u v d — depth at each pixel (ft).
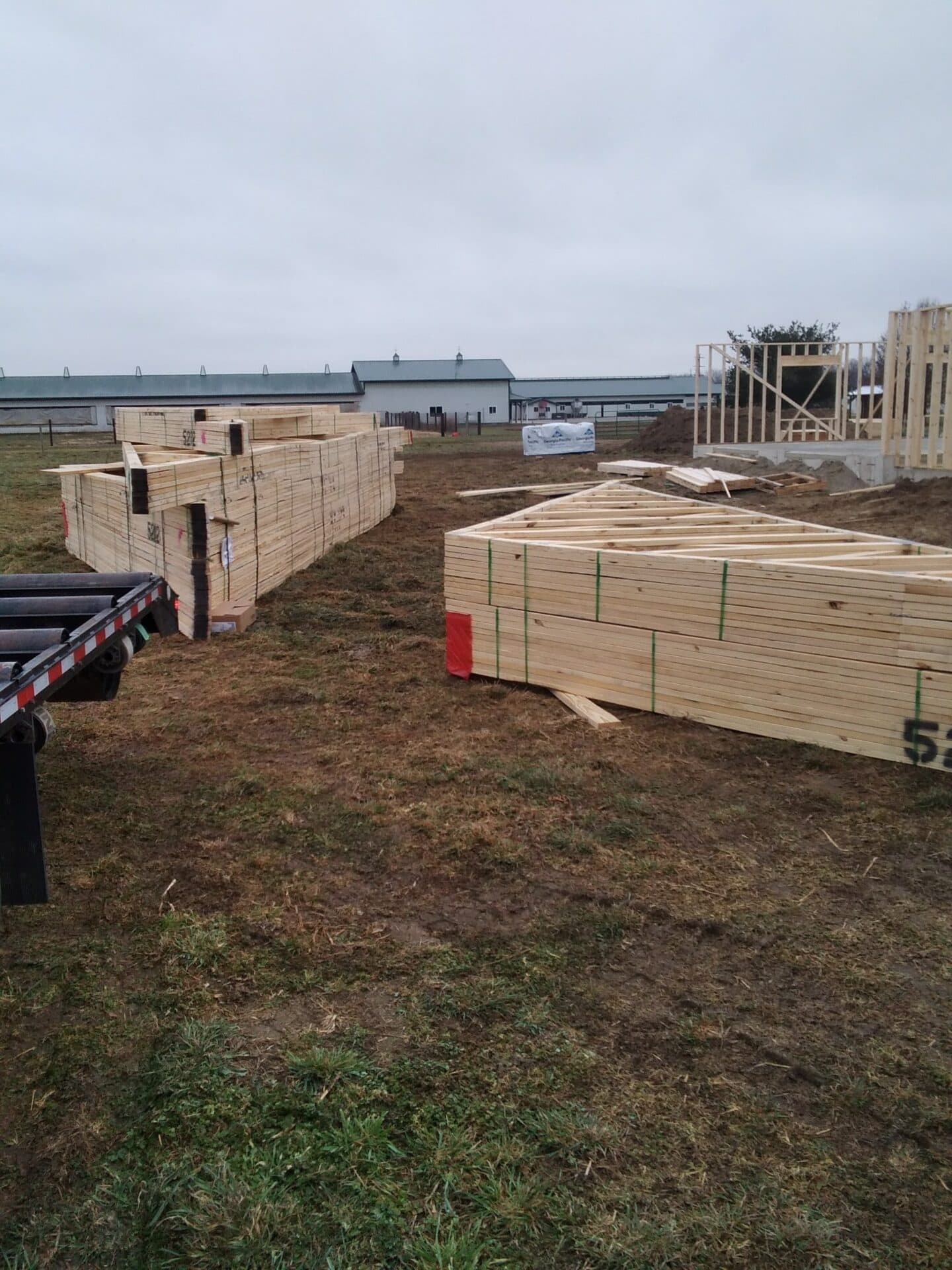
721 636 19.26
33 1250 7.75
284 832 15.24
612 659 20.99
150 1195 8.26
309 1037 10.23
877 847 14.61
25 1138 8.97
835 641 17.80
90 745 19.26
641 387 270.46
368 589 33.63
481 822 15.46
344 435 45.11
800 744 18.52
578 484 63.41
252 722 20.65
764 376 76.59
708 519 25.21
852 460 57.88
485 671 23.24
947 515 41.81
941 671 16.67
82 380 216.74
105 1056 10.05
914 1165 8.64
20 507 53.62
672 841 14.88
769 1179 8.47
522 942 12.09
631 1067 9.86
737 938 12.19
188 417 31.96
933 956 11.78
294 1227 7.94
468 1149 8.73
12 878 12.19
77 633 13.94
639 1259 7.66
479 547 22.65
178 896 13.28
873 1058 9.98
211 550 26.63
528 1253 7.73
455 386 229.04
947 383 49.44
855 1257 7.72
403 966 11.59
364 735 19.75
